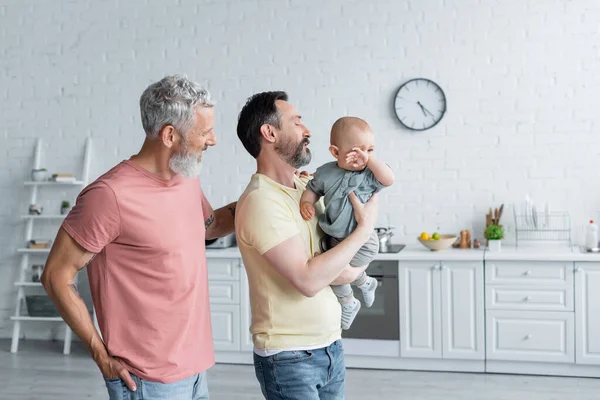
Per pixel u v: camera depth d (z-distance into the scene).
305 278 1.96
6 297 5.95
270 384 2.10
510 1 5.03
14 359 5.27
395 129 5.25
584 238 4.94
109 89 5.75
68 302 1.99
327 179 2.08
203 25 5.55
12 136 5.93
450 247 5.07
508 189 5.09
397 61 5.22
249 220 2.02
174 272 2.09
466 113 5.12
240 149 5.54
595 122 4.93
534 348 4.54
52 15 5.83
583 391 4.24
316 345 2.08
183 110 2.00
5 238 5.95
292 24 5.39
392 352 4.74
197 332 2.17
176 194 2.13
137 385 2.05
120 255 2.05
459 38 5.11
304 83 5.38
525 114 5.04
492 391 4.27
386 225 5.28
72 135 5.83
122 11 5.70
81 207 1.99
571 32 4.95
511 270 4.56
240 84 5.50
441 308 4.66
